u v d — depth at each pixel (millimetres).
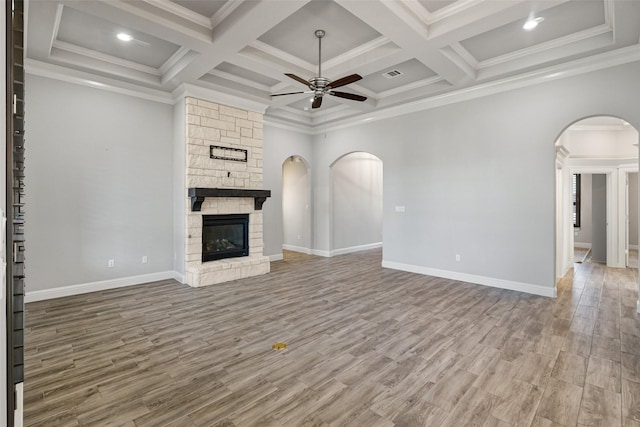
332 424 1944
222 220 5406
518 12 3125
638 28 3316
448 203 5387
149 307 3947
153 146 5148
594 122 6188
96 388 2285
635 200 8328
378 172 9242
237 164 5508
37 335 3141
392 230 6199
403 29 3396
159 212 5227
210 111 5168
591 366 2586
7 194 950
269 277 5492
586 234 9117
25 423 1927
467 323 3469
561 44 3941
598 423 1946
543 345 2951
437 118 5484
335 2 3227
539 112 4438
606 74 3926
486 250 4977
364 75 4621
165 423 1944
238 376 2445
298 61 4453
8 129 943
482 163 4984
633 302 4164
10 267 953
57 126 4289
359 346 2934
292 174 8539
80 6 2988
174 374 2469
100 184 4645
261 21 3256
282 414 2031
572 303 4125
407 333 3211
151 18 3221
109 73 4461
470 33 3479
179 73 4473
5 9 863
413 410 2068
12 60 947
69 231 4398
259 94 5539
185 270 5027
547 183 4402
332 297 4375
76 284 4465
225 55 3947
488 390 2277
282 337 3117
